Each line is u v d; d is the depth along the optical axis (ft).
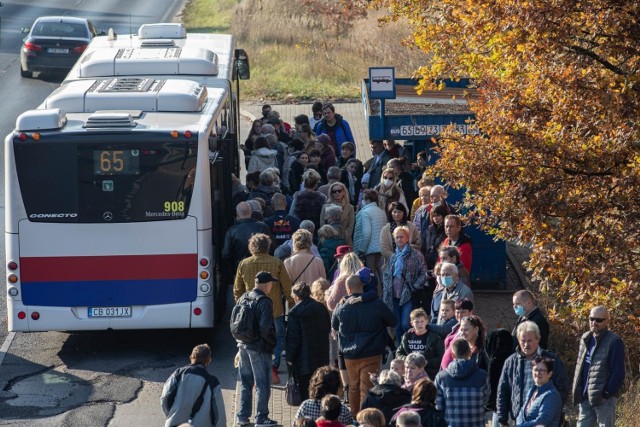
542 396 60.44
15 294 92.68
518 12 83.92
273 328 77.05
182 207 92.48
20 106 203.31
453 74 109.60
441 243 92.79
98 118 91.76
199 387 64.34
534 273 90.02
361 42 240.94
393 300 89.45
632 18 84.02
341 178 120.47
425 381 59.16
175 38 131.95
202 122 95.45
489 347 68.80
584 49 87.51
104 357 96.07
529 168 85.25
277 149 130.31
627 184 82.17
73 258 92.43
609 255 84.23
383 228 96.43
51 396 85.56
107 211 92.07
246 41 258.57
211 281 93.45
